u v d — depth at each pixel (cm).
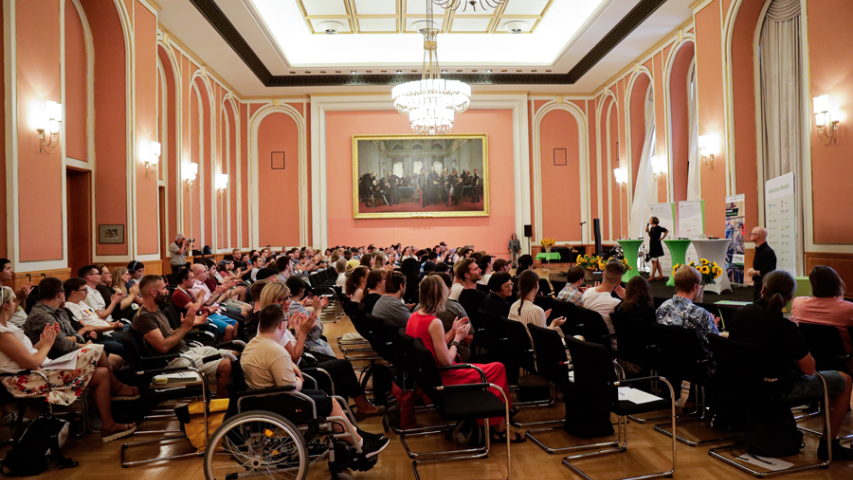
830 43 783
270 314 325
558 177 1827
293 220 1759
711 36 1086
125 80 930
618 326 435
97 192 927
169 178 1209
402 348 386
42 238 703
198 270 741
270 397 303
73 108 878
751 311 343
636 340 419
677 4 1138
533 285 451
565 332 523
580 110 1817
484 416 318
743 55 1032
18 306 524
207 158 1450
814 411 433
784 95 968
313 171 1744
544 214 1828
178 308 562
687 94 1311
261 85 1622
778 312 333
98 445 396
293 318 401
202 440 371
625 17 1255
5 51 647
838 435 381
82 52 905
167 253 1174
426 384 339
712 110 1091
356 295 611
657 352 413
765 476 321
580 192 1830
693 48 1250
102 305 621
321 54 1571
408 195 1789
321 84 1634
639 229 1497
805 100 832
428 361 318
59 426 361
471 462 355
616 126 1703
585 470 338
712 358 384
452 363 380
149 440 401
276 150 1759
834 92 778
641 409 328
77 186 916
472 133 1791
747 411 367
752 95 1033
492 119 1803
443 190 1792
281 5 1291
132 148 938
